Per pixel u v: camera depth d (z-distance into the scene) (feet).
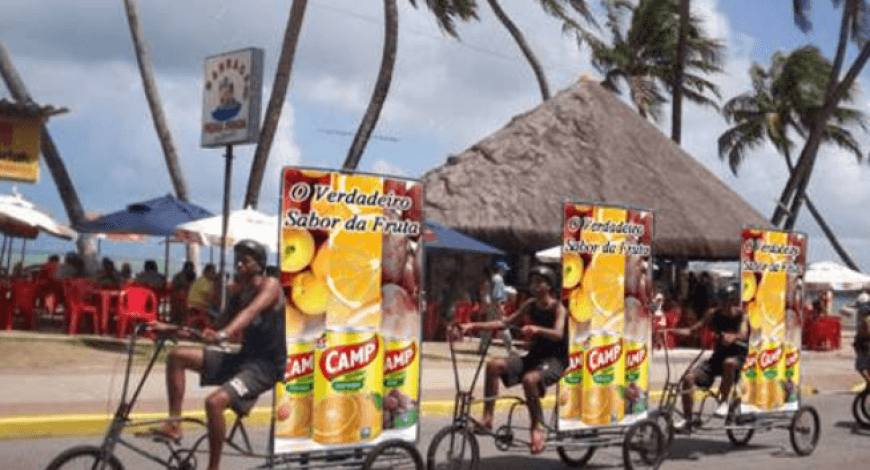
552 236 88.63
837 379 71.31
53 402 40.37
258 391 24.44
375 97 94.07
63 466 22.75
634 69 163.53
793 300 39.50
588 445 32.89
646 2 160.66
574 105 101.45
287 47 83.66
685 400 36.37
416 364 28.22
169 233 70.44
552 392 54.29
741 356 37.29
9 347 53.31
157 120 94.73
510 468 34.19
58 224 75.05
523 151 96.37
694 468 35.22
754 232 38.06
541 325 31.55
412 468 28.07
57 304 68.44
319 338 26.32
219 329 25.43
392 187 27.63
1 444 34.81
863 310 48.16
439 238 79.05
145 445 34.91
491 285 72.49
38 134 63.41
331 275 26.53
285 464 26.03
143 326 23.54
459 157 99.04
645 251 34.86
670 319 81.15
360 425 27.04
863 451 40.91
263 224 67.21
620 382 34.04
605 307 33.65
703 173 104.58
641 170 97.30
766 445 41.14
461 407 29.73
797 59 191.42
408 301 28.04
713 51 162.20
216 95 69.41
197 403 42.22
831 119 194.80
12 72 82.43
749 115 197.67
